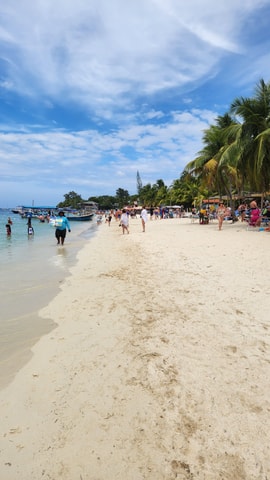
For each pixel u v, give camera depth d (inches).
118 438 86.5
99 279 276.2
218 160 858.1
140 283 252.2
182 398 102.4
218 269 281.9
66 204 6250.0
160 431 88.4
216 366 120.8
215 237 548.7
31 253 471.8
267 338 141.7
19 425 93.1
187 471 75.1
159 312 182.2
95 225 1664.6
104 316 181.8
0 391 111.0
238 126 689.6
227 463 77.0
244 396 102.0
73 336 156.3
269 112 649.6
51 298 223.1
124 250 470.3
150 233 741.9
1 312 195.3
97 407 100.0
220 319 165.9
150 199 3462.1
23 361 132.9
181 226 944.3
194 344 139.7
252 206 722.8
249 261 308.8
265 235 536.4
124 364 126.2
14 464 79.1
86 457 80.7
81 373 121.0
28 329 167.6
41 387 112.7
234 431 87.0
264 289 212.2
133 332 156.7
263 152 607.2
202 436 85.8
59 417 96.0
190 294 212.2
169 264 323.9
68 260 395.2
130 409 98.3
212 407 97.3
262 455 78.9
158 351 135.3
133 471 75.9
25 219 2230.6
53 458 80.7
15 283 269.3
